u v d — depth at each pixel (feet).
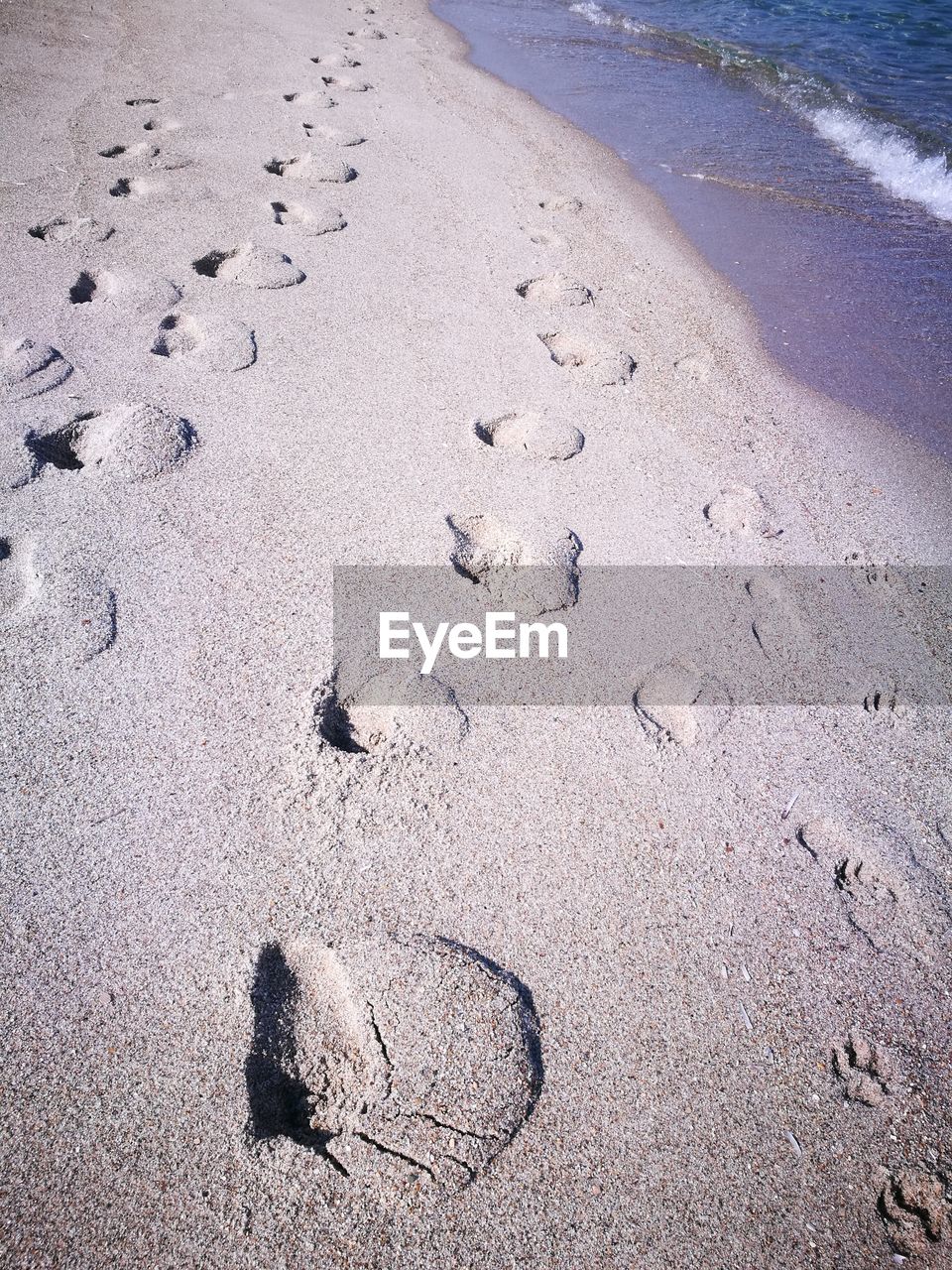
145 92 17.19
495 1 30.19
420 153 16.39
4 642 6.32
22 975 4.68
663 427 9.59
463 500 8.09
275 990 4.75
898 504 8.93
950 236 15.02
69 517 7.35
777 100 21.42
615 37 26.37
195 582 6.94
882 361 11.45
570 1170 4.21
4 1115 4.19
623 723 6.32
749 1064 4.69
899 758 6.39
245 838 5.35
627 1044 4.69
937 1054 4.83
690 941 5.17
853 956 5.20
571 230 14.17
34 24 20.29
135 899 5.03
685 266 13.55
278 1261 3.84
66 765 5.65
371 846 5.38
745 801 5.96
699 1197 4.21
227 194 13.37
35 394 8.62
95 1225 3.90
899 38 25.48
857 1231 4.19
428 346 10.32
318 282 11.38
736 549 8.03
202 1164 4.09
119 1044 4.47
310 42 22.48
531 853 5.47
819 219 15.57
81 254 11.25
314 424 8.77
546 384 9.96
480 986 4.79
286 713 6.08
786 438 9.75
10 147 14.07
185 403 8.80
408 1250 3.92
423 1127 4.26
